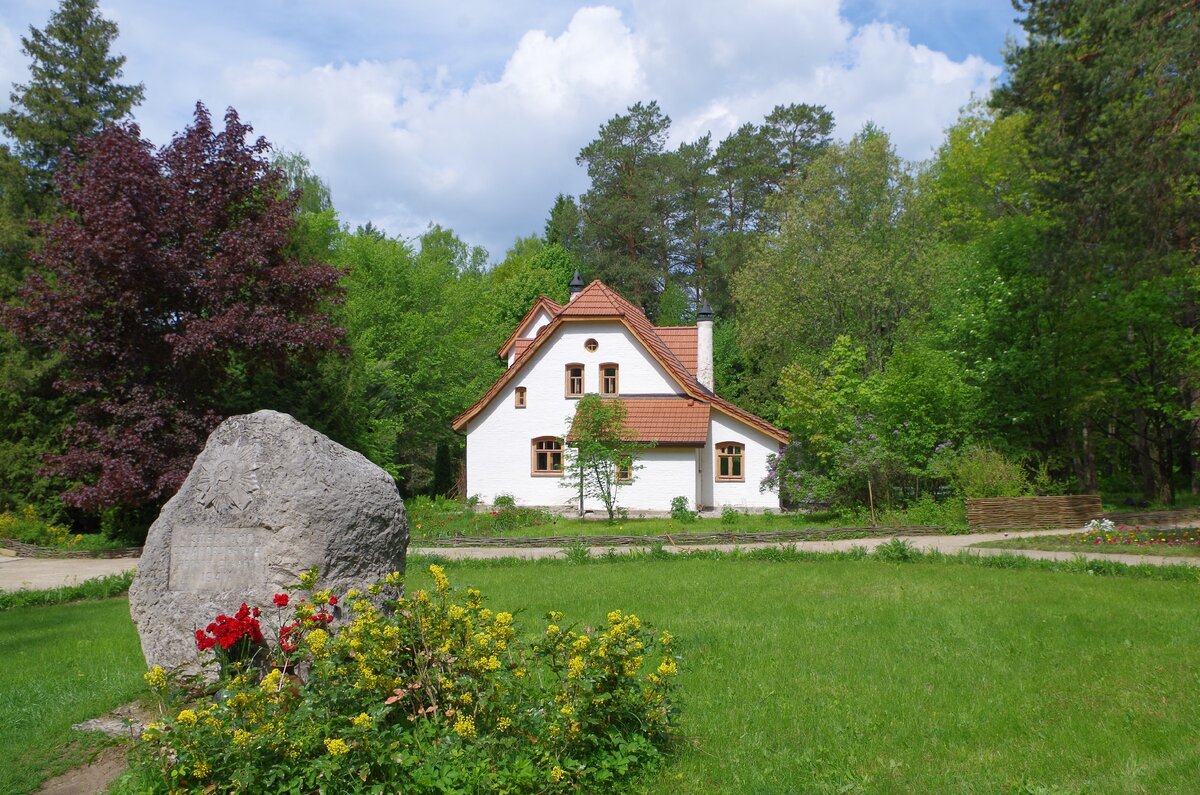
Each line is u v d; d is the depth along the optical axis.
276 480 7.60
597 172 56.91
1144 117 17.31
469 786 4.96
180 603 7.66
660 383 33.47
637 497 32.22
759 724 6.85
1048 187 19.86
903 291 37.59
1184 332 26.27
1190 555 16.33
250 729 5.09
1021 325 27.09
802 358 39.22
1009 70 20.34
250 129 21.81
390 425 37.19
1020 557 15.84
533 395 34.16
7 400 24.95
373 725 5.09
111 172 19.61
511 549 20.19
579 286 39.25
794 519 26.27
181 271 19.88
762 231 53.38
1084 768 5.88
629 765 5.76
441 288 48.62
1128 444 32.56
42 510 24.95
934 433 25.50
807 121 54.56
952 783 5.69
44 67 28.52
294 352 21.33
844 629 10.12
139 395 20.00
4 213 25.92
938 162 45.69
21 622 12.17
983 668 8.32
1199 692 7.36
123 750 6.54
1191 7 17.27
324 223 41.50
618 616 5.93
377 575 7.82
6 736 6.84
